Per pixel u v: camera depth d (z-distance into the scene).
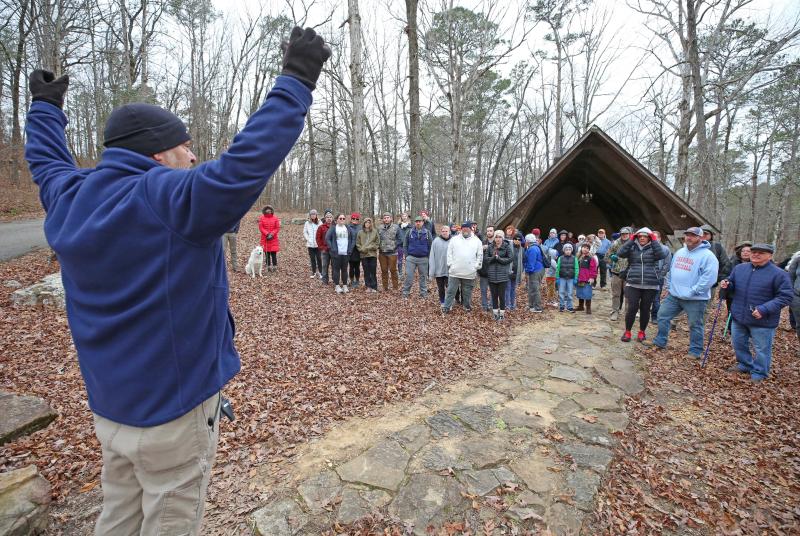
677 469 3.50
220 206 0.96
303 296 8.98
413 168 11.92
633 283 6.86
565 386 5.11
